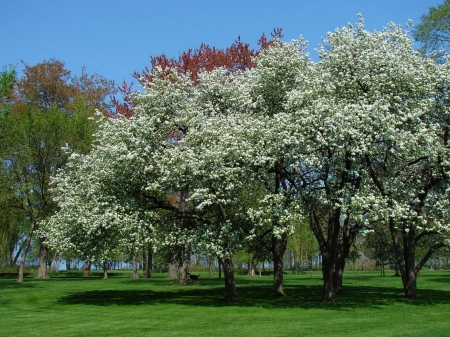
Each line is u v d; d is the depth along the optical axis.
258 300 23.67
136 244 20.80
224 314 18.44
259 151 20.14
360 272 67.31
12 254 57.59
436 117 22.20
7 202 34.81
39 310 20.56
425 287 32.88
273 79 23.95
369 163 20.59
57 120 36.00
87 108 43.44
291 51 23.97
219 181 20.56
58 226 22.19
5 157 33.28
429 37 30.97
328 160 19.97
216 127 21.67
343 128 18.66
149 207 22.58
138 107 22.94
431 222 23.36
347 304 21.38
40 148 35.84
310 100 20.31
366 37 21.45
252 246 27.70
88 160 23.45
